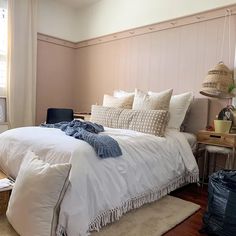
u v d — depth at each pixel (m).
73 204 1.41
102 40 4.17
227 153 2.43
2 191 1.70
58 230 1.37
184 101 2.75
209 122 2.90
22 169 1.57
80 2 4.30
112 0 3.98
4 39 3.66
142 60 3.58
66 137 1.86
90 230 1.56
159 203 2.18
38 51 4.14
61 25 4.42
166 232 1.72
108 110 2.89
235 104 2.65
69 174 1.42
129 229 1.70
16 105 3.81
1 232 1.51
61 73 4.51
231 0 2.70
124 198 1.76
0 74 3.66
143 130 2.45
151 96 2.75
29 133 2.09
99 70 4.25
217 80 2.54
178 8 3.15
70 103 4.70
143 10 3.54
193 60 3.03
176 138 2.46
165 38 3.30
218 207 1.69
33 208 1.35
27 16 3.84
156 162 2.08
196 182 2.53
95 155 1.63
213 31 2.85
